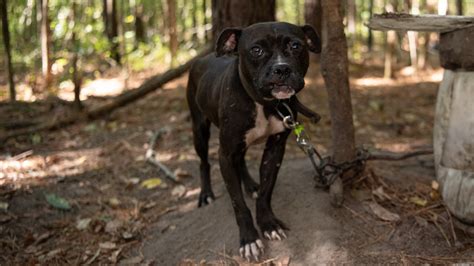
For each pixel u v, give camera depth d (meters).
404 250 3.12
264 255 3.13
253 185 3.75
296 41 2.79
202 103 3.54
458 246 3.15
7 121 6.14
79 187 4.45
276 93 2.68
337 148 3.54
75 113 6.22
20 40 10.77
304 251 3.12
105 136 5.70
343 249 3.10
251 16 5.12
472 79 3.15
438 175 3.47
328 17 3.44
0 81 8.71
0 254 3.59
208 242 3.40
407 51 12.09
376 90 8.09
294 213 3.40
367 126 6.07
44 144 5.52
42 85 8.12
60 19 8.70
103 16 11.45
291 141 5.08
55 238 3.78
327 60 3.49
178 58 10.30
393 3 10.27
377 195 3.58
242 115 3.03
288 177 3.83
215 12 5.43
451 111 3.31
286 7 18.81
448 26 3.04
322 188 3.56
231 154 3.17
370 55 12.71
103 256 3.58
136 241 3.71
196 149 3.92
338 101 3.51
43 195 4.29
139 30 12.14
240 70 2.93
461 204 3.16
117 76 9.28
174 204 4.09
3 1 6.41
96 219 3.92
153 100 7.19
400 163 4.29
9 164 4.88
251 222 3.19
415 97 7.64
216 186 4.12
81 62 8.40
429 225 3.36
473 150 3.12
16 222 3.91
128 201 4.22
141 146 5.28
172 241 3.56
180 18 14.69
